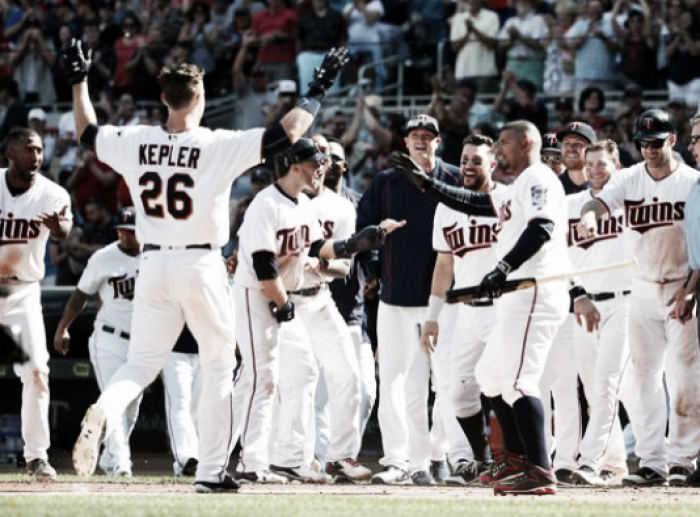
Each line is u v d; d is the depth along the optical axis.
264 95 53.16
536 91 50.09
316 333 29.94
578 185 31.67
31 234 28.56
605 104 49.56
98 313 35.09
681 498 23.89
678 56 48.97
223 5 57.03
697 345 29.05
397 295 30.80
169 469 37.69
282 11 55.16
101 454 37.44
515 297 22.78
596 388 29.61
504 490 23.31
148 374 22.45
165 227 22.09
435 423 32.06
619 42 49.44
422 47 51.28
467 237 29.00
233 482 23.33
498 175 42.00
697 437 29.39
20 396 41.31
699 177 29.16
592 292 29.94
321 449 33.66
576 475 29.02
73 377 41.25
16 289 28.59
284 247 27.39
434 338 29.91
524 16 51.72
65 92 55.38
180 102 22.19
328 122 51.09
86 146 22.81
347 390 30.23
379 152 50.88
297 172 27.34
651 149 29.08
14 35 59.06
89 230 49.50
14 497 21.09
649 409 29.33
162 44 55.75
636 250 29.50
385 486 28.14
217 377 22.94
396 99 51.50
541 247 22.31
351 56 51.75
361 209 32.16
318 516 17.81
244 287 27.58
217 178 22.00
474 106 49.97
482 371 23.67
